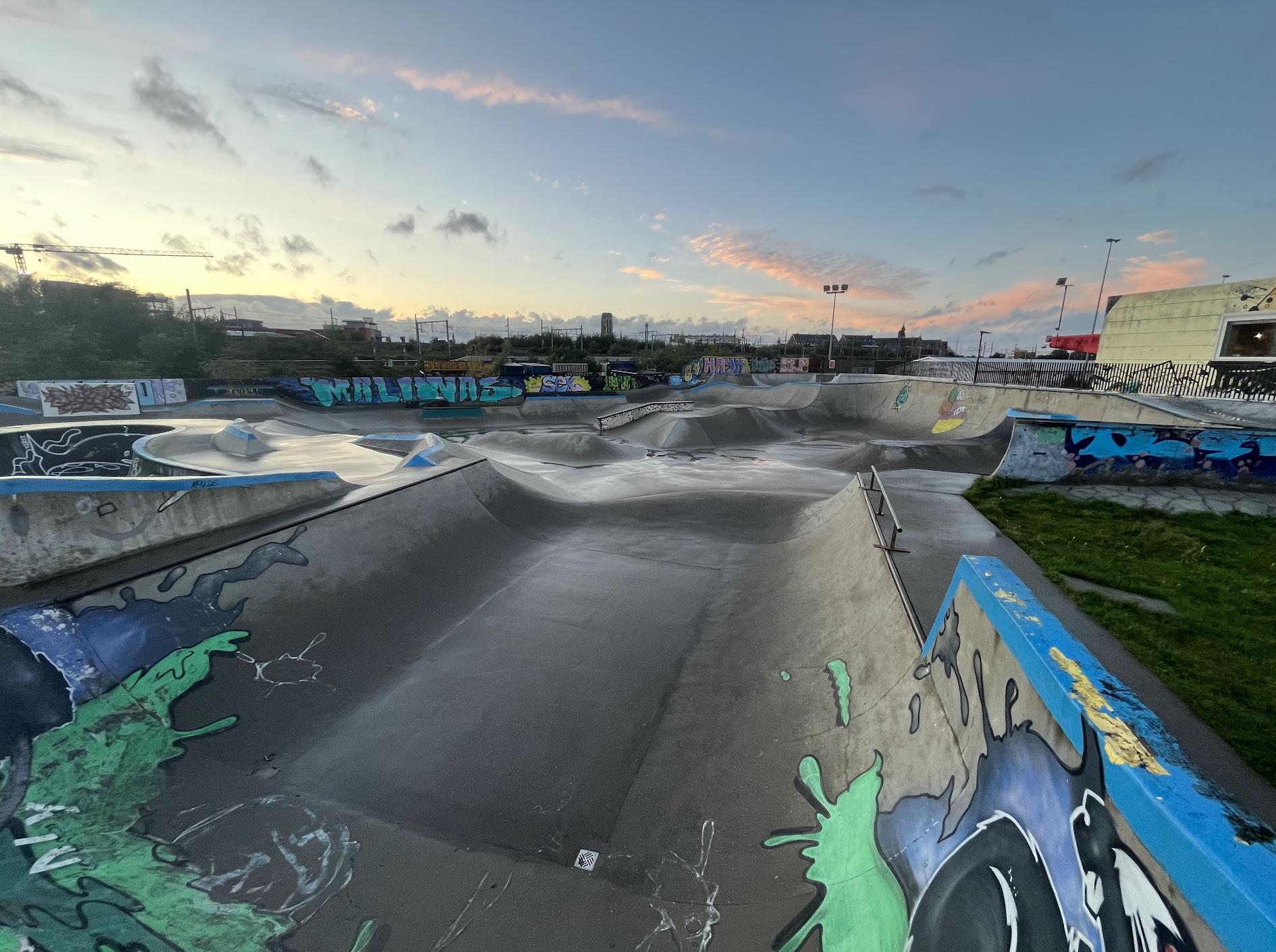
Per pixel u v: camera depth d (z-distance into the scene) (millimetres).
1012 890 2535
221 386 31984
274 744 5395
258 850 4352
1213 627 4621
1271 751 3123
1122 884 1948
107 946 3637
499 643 7297
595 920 3932
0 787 4461
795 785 4859
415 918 3928
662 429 29344
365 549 8297
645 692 6344
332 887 4117
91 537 6629
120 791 4680
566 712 6012
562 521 12242
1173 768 1971
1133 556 6438
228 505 8031
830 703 5594
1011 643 3141
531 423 36781
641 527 11844
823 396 36250
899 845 3688
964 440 22906
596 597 8586
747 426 30625
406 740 5570
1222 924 1521
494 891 4125
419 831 4590
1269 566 6000
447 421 35312
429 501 10141
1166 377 22281
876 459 20578
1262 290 21641
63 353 38344
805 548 9750
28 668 5207
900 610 5777
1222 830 1680
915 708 4559
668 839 4535
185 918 3848
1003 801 2883
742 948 3672
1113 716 2254
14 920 3721
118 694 5367
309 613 6973
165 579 6301
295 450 17484
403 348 66688
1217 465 8852
